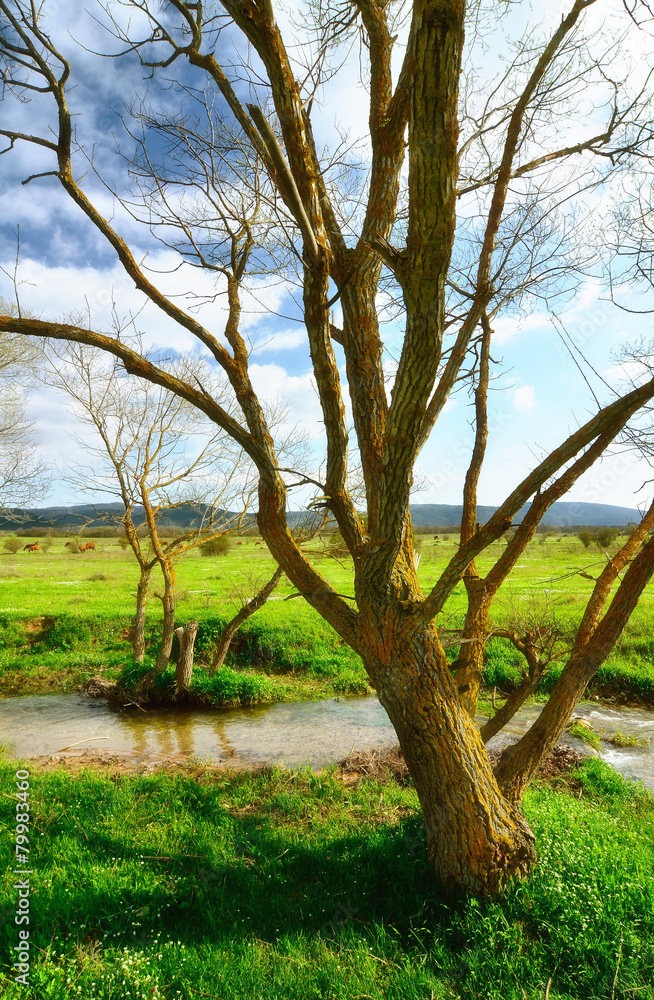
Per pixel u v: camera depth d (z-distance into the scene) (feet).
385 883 14.07
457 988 10.32
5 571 100.48
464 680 15.57
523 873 12.29
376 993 10.22
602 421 10.52
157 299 12.87
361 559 12.33
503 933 10.88
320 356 11.77
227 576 89.56
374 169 11.43
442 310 7.75
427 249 7.08
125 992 10.02
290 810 19.69
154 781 22.12
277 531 13.21
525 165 14.30
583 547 73.41
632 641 43.27
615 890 12.18
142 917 12.82
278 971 10.94
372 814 19.01
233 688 37.35
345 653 45.85
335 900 13.52
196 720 34.09
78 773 23.68
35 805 19.17
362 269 11.88
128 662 42.70
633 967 10.22
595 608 14.35
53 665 44.27
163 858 15.81
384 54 11.63
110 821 18.30
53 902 12.91
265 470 12.86
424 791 12.37
